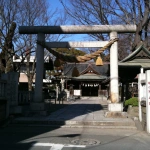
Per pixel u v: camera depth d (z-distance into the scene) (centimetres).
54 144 670
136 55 1465
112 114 1120
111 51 1166
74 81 4622
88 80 4475
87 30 1171
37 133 833
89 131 878
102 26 1166
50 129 915
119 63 1447
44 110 1171
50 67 2208
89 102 2728
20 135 795
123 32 1168
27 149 615
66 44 1197
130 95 1795
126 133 847
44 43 1185
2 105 1000
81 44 1195
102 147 641
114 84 1145
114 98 1140
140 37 1471
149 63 1445
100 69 4906
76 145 661
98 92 4484
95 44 1188
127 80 1638
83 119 1054
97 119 1052
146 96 861
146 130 867
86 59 1177
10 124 999
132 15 1642
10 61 1662
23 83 3578
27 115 1144
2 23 1841
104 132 861
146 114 865
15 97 1139
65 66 4772
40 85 1184
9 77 1128
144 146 657
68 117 1124
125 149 623
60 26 1181
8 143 679
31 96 1678
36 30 1188
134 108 1217
